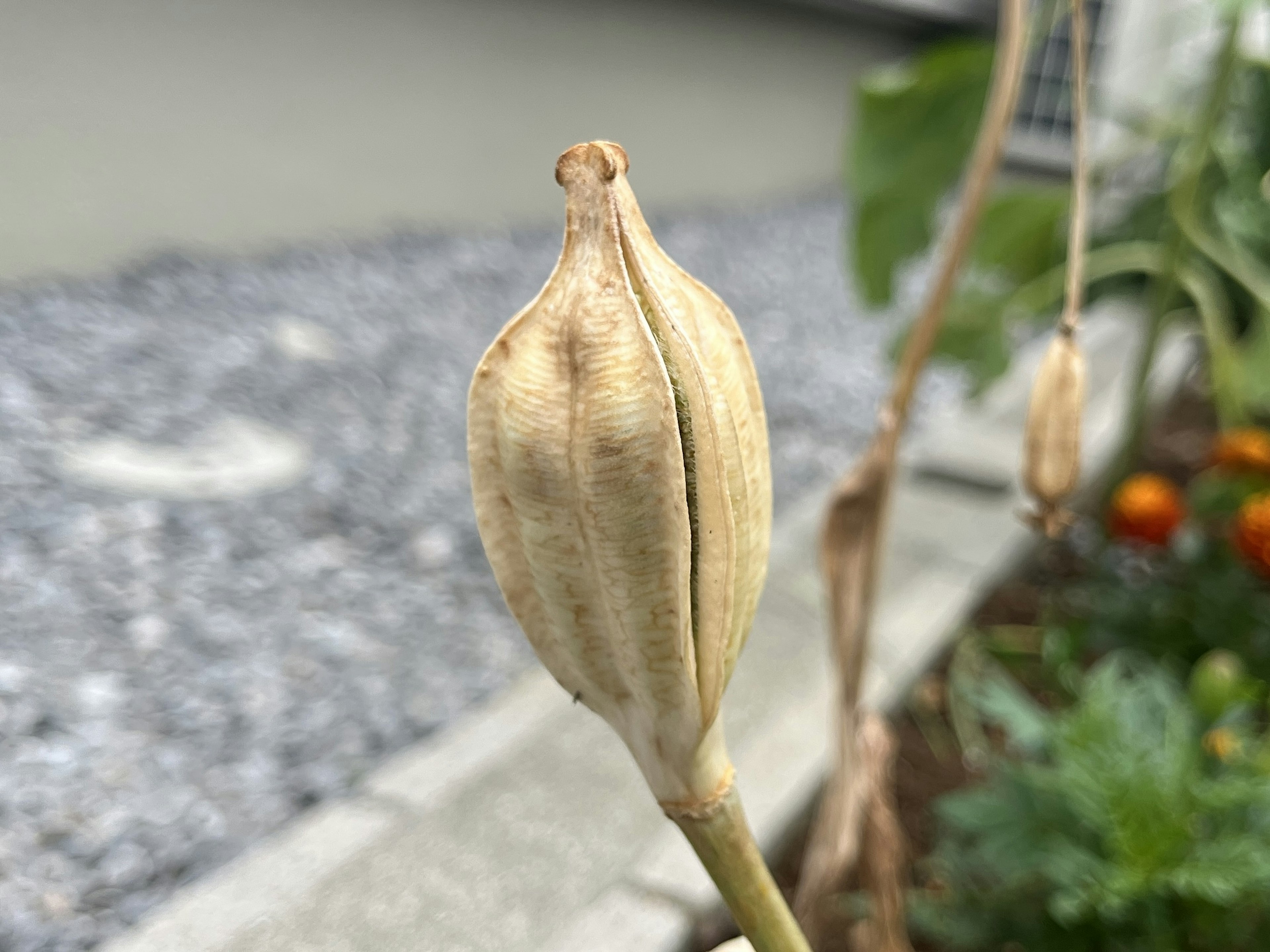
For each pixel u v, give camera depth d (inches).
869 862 8.2
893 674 15.0
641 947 9.7
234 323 27.9
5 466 19.2
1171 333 34.5
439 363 28.4
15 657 14.6
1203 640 14.9
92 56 27.0
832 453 27.3
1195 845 9.2
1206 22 19.7
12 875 11.1
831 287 44.3
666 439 3.0
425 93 38.0
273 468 21.3
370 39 35.3
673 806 3.6
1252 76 21.2
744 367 3.4
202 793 12.7
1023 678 16.2
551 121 44.1
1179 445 27.1
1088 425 26.3
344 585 17.9
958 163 17.7
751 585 3.4
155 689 14.6
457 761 12.6
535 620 3.5
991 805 9.9
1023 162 61.5
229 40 30.6
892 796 13.4
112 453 20.5
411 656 16.2
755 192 59.9
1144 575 18.7
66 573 16.7
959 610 17.0
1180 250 17.7
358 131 35.9
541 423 3.0
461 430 24.8
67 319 25.6
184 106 29.9
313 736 14.1
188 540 18.2
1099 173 21.2
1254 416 29.1
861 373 34.2
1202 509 16.0
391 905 10.1
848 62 64.0
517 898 10.2
